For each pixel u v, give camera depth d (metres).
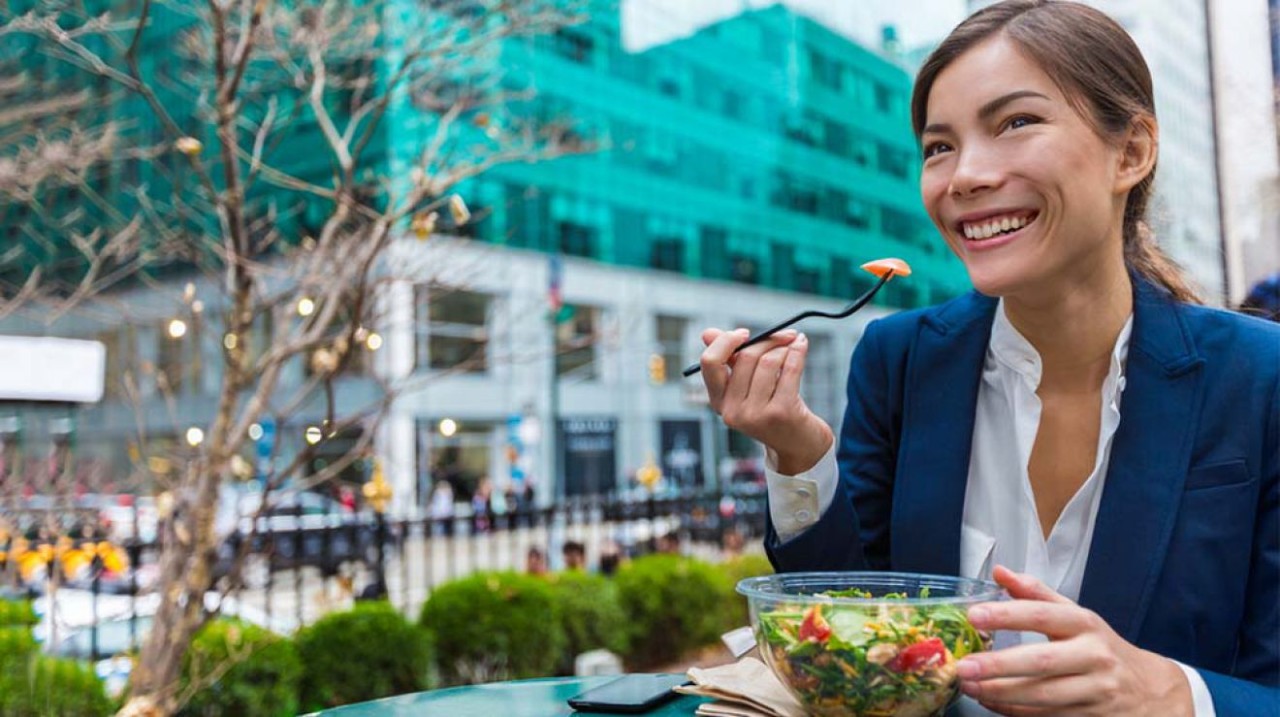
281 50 4.22
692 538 8.99
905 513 1.22
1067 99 0.99
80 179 4.66
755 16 31.75
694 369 1.14
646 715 1.04
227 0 3.29
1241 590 1.03
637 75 28.00
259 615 5.72
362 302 3.39
